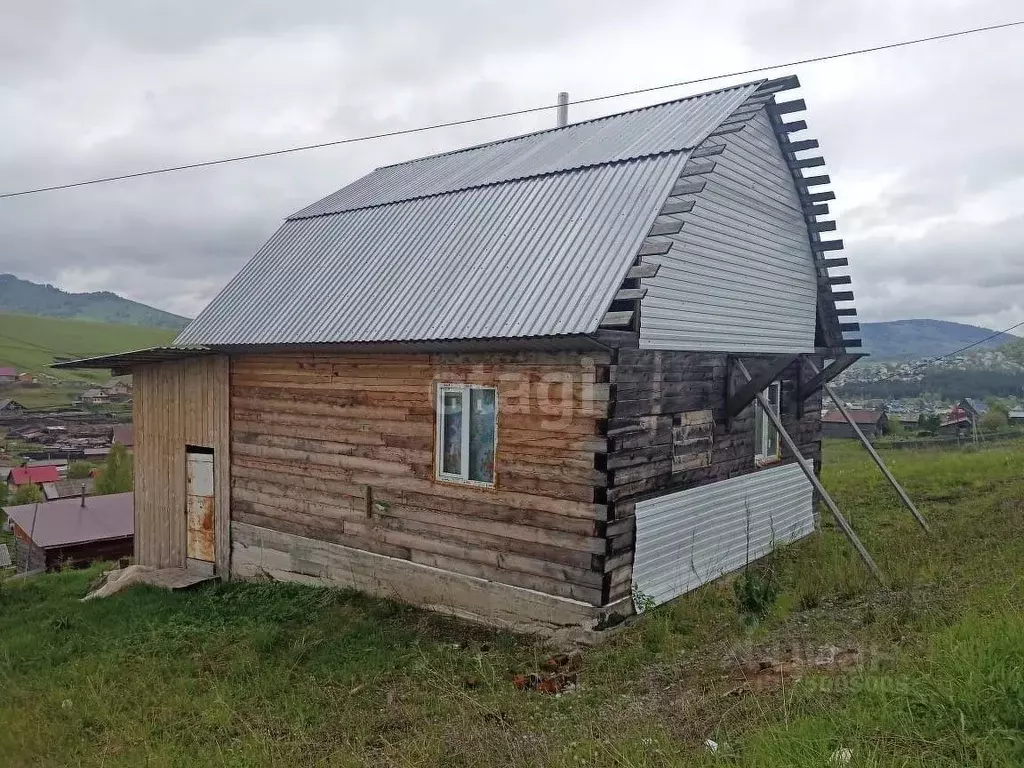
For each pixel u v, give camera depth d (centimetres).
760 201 1239
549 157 1301
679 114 1228
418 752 620
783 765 422
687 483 1055
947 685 467
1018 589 679
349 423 1166
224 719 757
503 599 981
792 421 1395
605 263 924
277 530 1276
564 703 714
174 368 1436
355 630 1000
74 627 1167
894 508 1468
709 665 707
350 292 1208
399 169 1700
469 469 1028
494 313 959
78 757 695
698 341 1075
